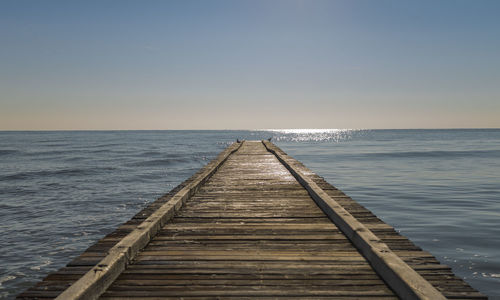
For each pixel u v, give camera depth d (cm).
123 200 1410
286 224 539
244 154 1984
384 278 330
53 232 963
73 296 256
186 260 385
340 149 4978
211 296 301
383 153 3997
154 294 303
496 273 608
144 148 5412
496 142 7119
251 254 404
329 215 582
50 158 3534
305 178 897
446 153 3900
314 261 382
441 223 941
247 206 669
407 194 1411
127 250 367
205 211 627
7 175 2170
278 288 316
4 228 999
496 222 944
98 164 2878
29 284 638
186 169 2550
